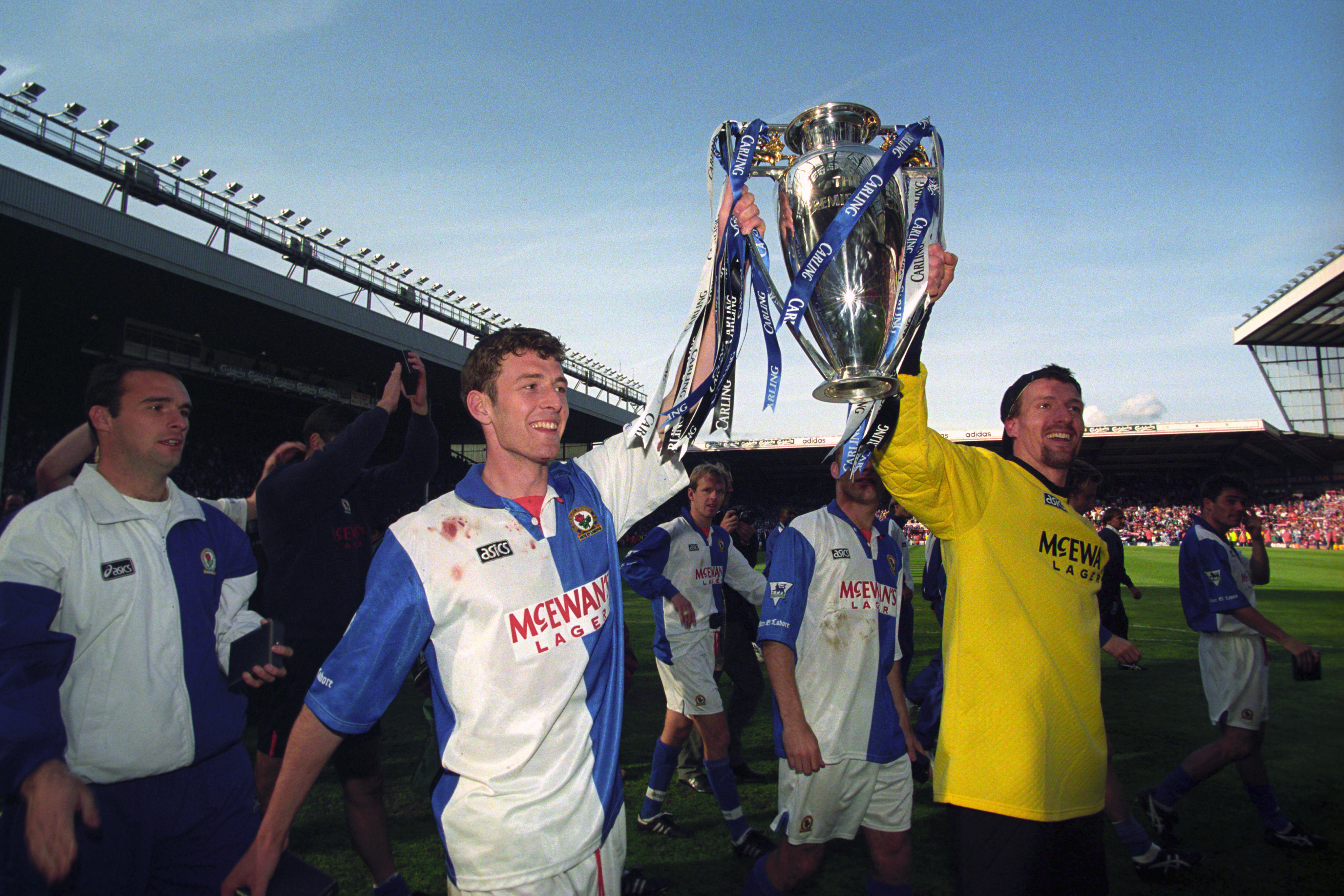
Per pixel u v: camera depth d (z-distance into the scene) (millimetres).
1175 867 3002
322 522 2740
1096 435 32438
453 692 1405
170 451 1969
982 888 1707
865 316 1282
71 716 1755
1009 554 1828
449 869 1408
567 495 1592
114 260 16906
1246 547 31484
